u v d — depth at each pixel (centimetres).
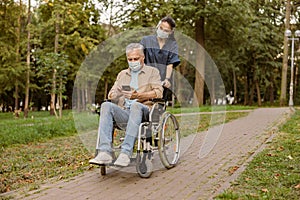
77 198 333
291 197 316
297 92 3206
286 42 2328
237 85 3259
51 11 1619
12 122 1076
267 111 1602
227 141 681
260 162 467
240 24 1847
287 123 975
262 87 3206
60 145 673
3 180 405
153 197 334
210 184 376
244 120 1138
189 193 345
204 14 1706
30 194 344
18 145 673
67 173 436
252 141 678
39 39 1858
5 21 1493
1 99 2591
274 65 2745
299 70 3203
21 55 1967
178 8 1644
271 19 2556
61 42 1720
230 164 473
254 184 362
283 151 545
